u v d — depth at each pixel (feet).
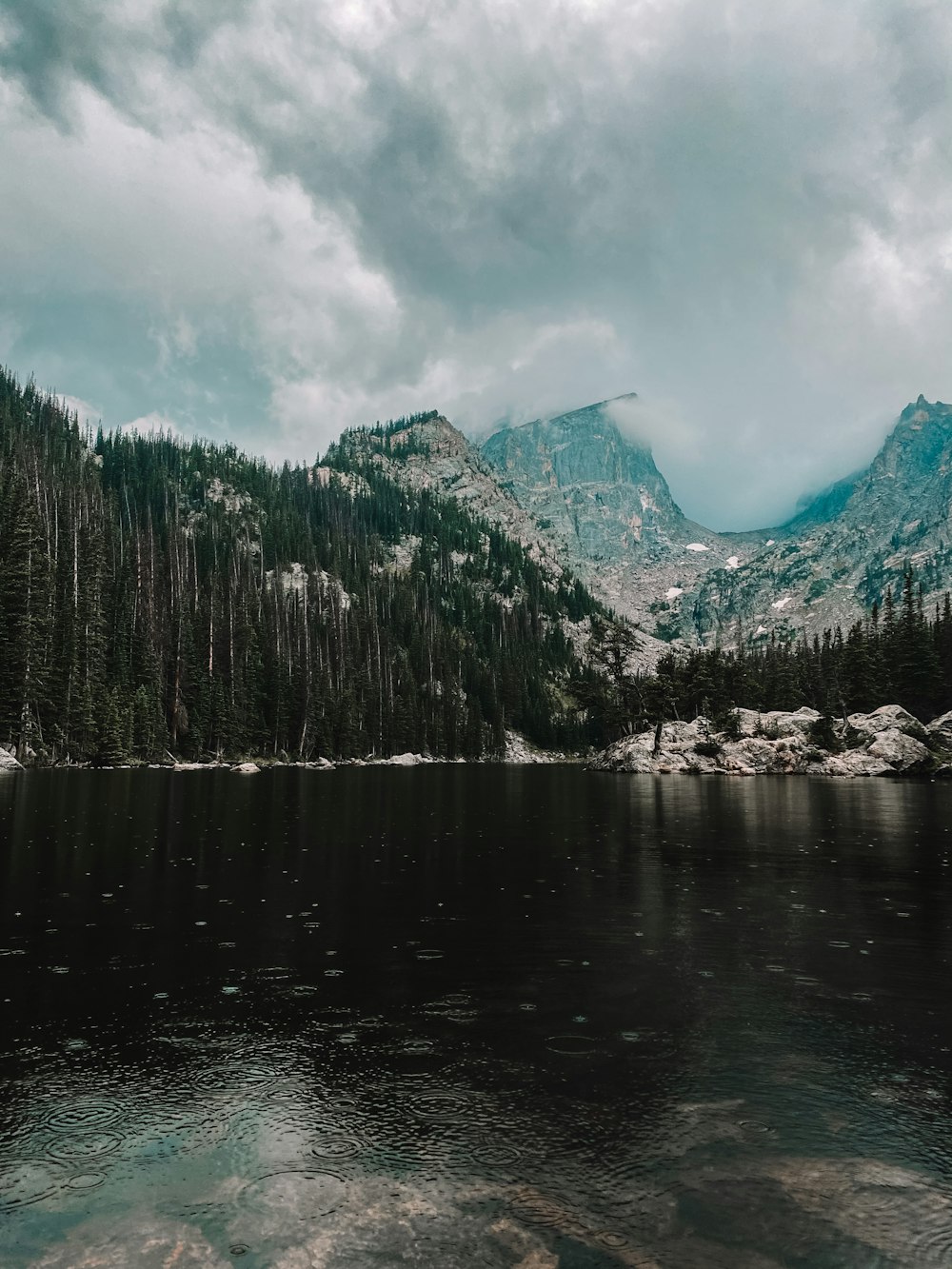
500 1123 23.50
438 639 645.10
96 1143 22.35
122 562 399.65
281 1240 17.74
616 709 429.38
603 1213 18.84
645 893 60.18
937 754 291.58
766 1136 22.77
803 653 515.50
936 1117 24.07
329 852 80.12
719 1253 17.19
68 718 271.28
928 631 372.38
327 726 416.87
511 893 59.82
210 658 374.84
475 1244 17.56
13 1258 17.04
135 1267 16.72
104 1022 31.99
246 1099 25.17
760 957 42.37
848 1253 17.25
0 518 288.10
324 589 628.69
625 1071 27.40
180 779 211.20
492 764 490.90
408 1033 30.94
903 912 53.62
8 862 71.15
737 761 300.81
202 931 47.37
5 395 628.28
